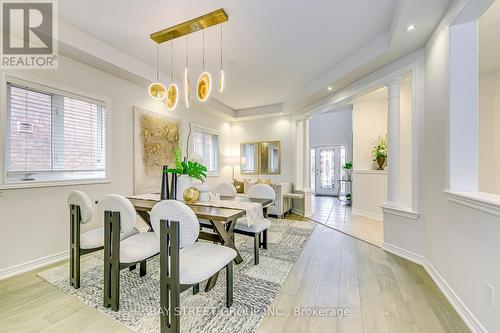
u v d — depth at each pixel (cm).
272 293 198
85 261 262
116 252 172
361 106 527
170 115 429
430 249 234
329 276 229
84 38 259
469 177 191
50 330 152
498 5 196
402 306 179
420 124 257
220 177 599
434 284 213
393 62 289
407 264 257
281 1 210
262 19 236
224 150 619
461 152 192
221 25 246
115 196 175
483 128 324
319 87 392
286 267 249
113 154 327
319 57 323
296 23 244
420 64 257
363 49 294
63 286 207
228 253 176
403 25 217
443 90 207
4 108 225
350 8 221
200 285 210
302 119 543
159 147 401
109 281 176
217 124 588
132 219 171
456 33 193
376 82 314
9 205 230
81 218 199
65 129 277
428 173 241
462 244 172
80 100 288
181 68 356
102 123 317
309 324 158
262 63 340
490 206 138
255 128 616
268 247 312
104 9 219
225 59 328
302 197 506
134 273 232
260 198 295
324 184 920
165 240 146
